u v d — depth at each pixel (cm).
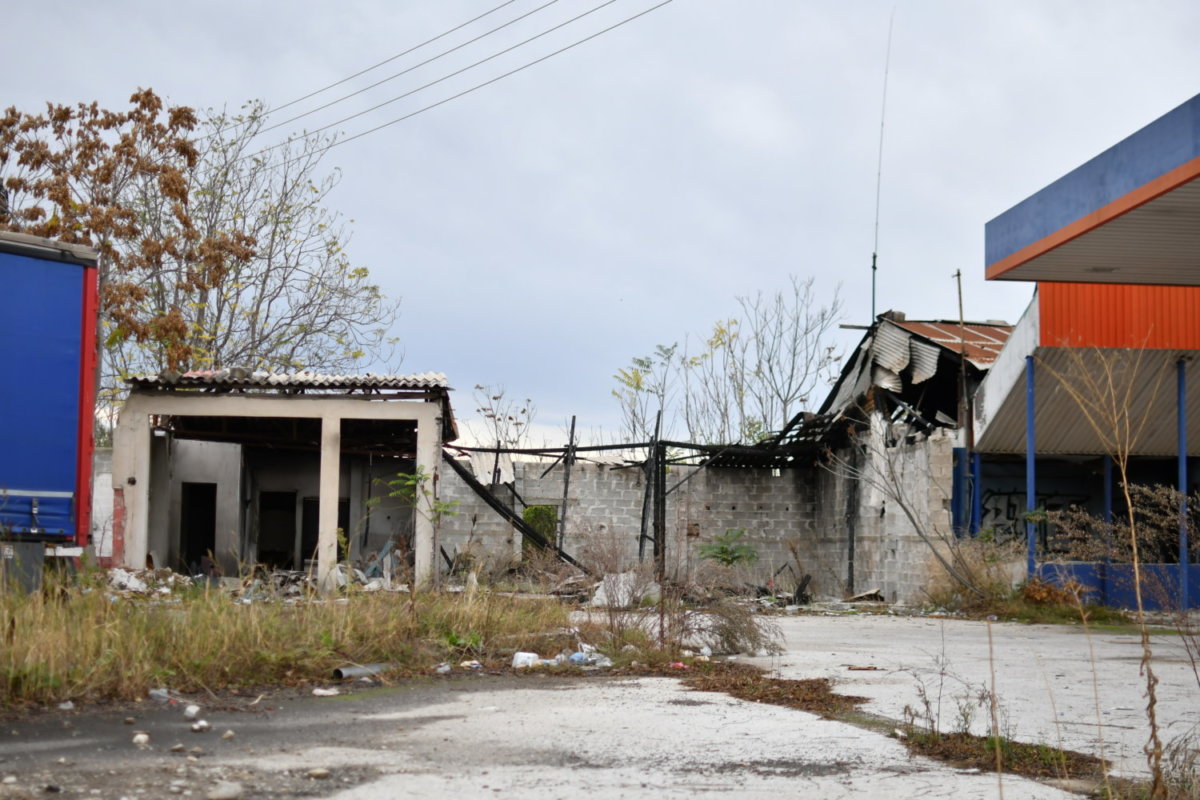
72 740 604
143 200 3044
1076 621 1784
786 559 2809
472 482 2455
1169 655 1248
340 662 915
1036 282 1823
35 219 2509
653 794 505
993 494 2416
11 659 733
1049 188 1536
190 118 2697
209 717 695
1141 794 516
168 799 472
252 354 3122
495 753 597
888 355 2416
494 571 1942
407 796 492
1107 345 2008
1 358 1201
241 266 3131
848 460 2617
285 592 1445
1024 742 657
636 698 822
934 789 523
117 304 2489
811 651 1240
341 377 2041
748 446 2566
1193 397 2127
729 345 3778
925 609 2038
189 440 2436
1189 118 1243
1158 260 1602
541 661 1025
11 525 1193
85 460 1248
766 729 686
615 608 1215
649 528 2762
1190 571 1903
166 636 866
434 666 975
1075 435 2222
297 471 2598
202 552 2498
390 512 2611
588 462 2784
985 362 2259
